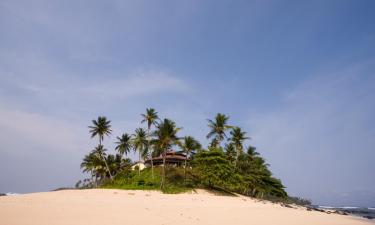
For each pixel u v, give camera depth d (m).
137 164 85.25
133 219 18.12
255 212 29.02
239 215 25.09
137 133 76.12
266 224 20.66
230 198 51.00
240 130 77.44
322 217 29.92
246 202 44.81
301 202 98.50
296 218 26.55
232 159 77.44
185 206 29.52
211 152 62.41
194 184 64.56
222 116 72.88
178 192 53.72
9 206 20.66
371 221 31.27
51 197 31.02
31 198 28.55
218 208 30.22
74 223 15.48
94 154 84.31
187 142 68.00
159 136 62.78
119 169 87.62
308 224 22.91
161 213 22.08
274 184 82.75
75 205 23.70
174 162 81.69
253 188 74.62
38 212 18.59
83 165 85.44
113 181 69.00
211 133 72.25
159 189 56.53
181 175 70.31
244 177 69.81
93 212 20.12
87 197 33.31
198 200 40.31
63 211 19.72
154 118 74.81
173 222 18.06
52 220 16.00
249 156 80.88
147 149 75.19
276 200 76.50
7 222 14.65
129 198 34.97
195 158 65.25
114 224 15.95
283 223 22.05
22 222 14.89
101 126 78.75
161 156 82.06
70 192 43.28
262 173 77.19
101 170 83.69
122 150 84.56
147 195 43.03
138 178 65.75
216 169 60.31
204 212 25.27
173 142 62.94
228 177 60.66
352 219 31.66
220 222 19.78
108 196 36.69
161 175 69.81
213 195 57.12
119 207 24.12
